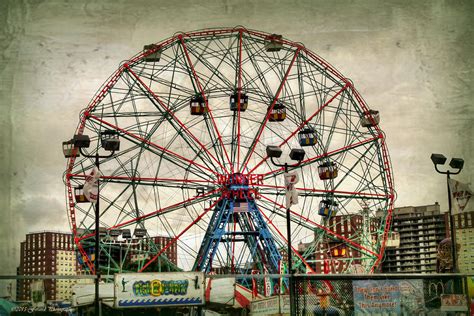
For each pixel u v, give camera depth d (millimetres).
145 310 38719
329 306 29984
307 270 69812
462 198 39906
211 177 70188
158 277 32625
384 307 30000
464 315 30656
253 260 70125
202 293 32938
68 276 29391
